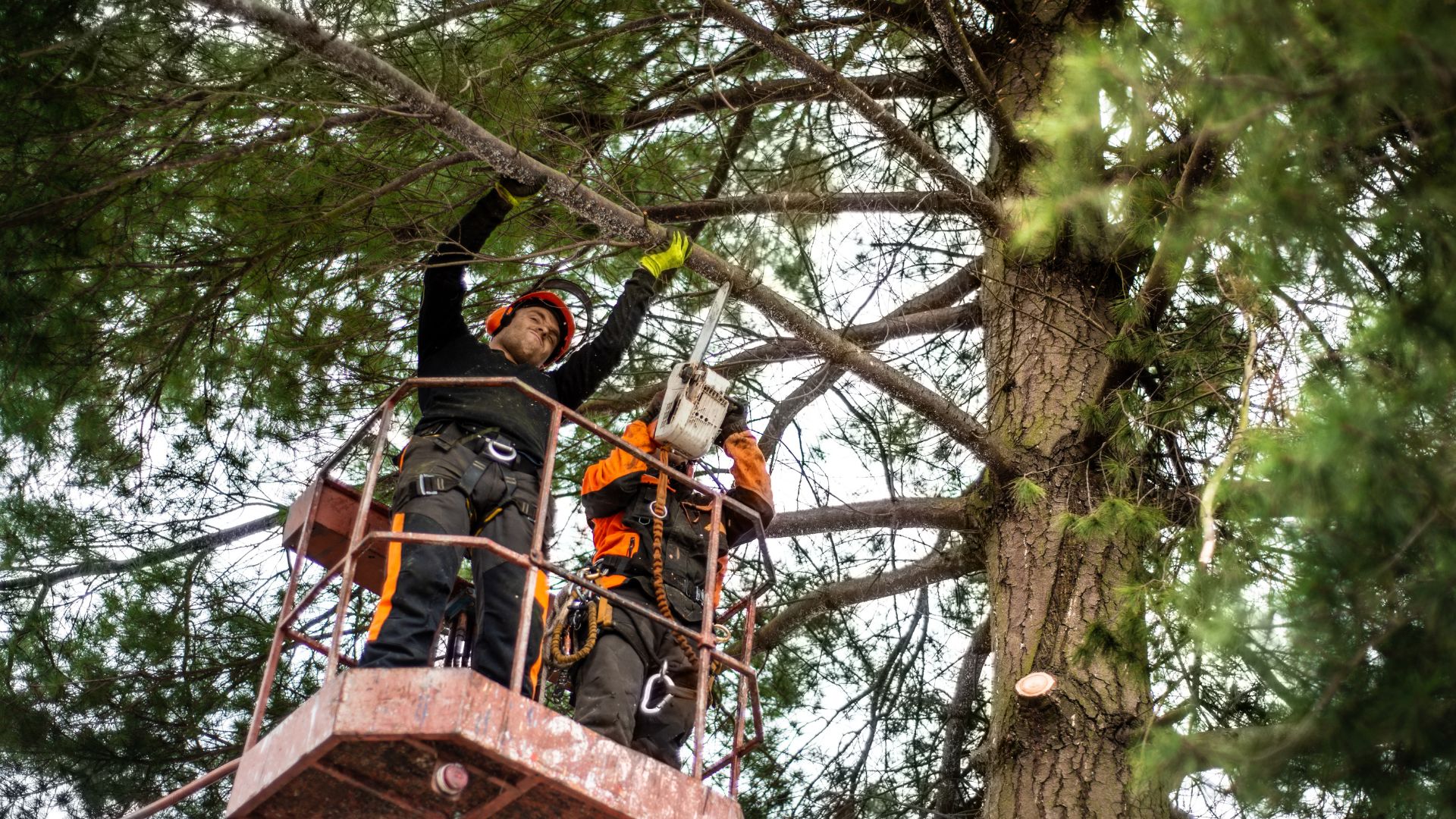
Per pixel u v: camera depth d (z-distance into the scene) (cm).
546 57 697
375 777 447
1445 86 421
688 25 739
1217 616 470
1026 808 625
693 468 570
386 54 614
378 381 756
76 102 600
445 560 497
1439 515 442
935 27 724
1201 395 644
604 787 436
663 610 523
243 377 736
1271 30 429
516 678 439
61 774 754
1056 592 679
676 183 757
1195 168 562
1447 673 457
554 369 615
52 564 769
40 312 648
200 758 768
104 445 717
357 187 656
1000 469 715
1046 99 761
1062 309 761
